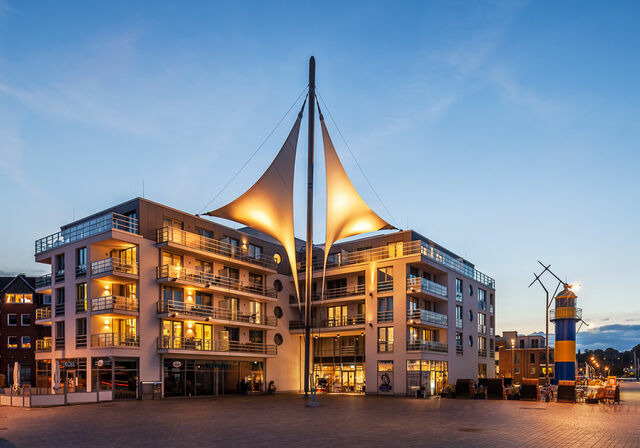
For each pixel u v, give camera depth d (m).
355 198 36.78
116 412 24.36
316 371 47.88
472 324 51.84
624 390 53.00
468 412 24.34
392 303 42.47
